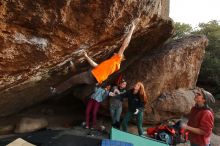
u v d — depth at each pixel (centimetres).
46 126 780
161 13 663
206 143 419
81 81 505
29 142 508
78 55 552
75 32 454
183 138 698
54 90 539
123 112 842
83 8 425
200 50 1019
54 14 402
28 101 777
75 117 910
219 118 1119
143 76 877
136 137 558
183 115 984
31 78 567
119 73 894
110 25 481
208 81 1552
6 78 473
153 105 880
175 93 924
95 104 783
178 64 930
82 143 510
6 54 409
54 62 512
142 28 641
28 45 420
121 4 454
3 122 770
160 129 696
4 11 362
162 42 887
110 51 639
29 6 377
